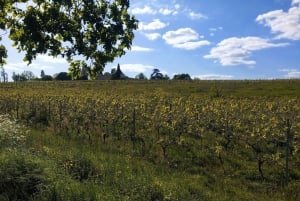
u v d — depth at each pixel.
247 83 71.75
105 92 53.19
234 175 16.03
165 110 26.11
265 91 55.69
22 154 11.23
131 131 23.23
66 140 21.34
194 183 13.64
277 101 37.91
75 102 33.28
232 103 33.62
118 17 7.50
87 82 84.69
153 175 13.90
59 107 31.09
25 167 10.06
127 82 83.00
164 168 16.22
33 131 23.34
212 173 16.34
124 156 17.66
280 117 25.14
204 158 18.09
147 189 11.00
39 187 9.34
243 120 24.52
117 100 34.69
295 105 31.48
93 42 7.53
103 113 27.86
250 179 15.71
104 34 7.48
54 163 12.13
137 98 38.97
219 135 22.20
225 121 23.20
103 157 16.16
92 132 24.12
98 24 7.44
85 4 7.41
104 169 13.38
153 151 19.36
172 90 59.59
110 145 20.52
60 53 7.60
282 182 15.08
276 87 61.00
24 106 34.94
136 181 11.69
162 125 23.22
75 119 27.16
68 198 9.01
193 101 36.59
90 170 13.05
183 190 11.95
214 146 19.78
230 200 12.57
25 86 71.56
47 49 7.48
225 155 18.42
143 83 79.00
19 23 7.43
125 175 12.74
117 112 28.19
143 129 23.83
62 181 9.89
